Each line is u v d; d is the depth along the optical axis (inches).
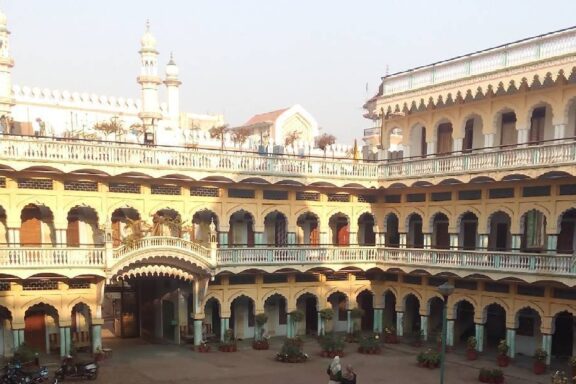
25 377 922.1
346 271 1419.8
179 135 1594.5
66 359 995.3
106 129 1395.2
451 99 1282.0
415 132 1437.0
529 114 1159.6
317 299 1414.9
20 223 1123.3
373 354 1253.1
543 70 1080.8
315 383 1000.2
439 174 1237.7
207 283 1215.6
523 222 1175.0
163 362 1131.9
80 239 1225.4
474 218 1300.4
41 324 1189.1
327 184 1338.6
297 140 1854.1
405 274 1393.9
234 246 1302.9
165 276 1243.8
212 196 1285.7
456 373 1090.7
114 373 1038.4
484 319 1239.5
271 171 1267.2
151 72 1414.9
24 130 1368.1
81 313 1256.2
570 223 1138.0
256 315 1328.7
